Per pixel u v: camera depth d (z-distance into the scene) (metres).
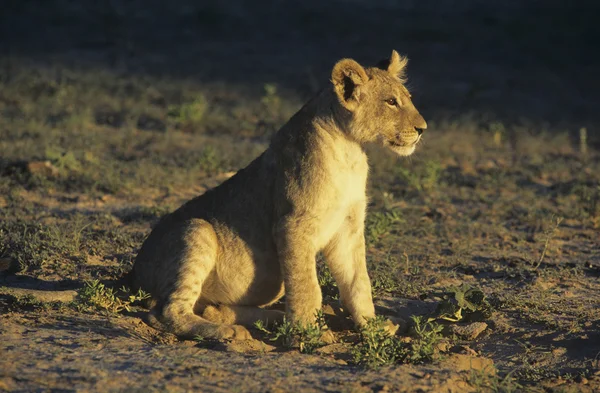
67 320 9.30
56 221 13.82
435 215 15.48
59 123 21.64
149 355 8.26
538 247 13.64
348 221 9.50
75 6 43.25
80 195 15.84
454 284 11.55
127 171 17.59
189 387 7.39
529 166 20.20
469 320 10.14
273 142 9.59
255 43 38.72
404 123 9.50
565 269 12.23
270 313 9.73
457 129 24.41
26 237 12.53
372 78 9.45
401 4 46.72
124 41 37.12
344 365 8.37
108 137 20.81
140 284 9.98
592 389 8.27
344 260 9.62
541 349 9.32
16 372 7.55
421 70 34.25
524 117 27.30
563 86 32.88
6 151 18.25
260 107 25.91
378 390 7.55
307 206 9.07
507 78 33.44
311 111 9.39
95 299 9.73
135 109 24.08
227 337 9.03
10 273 11.24
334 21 41.97
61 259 11.80
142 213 14.49
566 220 15.41
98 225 13.67
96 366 7.81
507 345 9.48
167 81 29.73
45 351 8.20
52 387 7.26
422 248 13.28
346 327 9.88
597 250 13.52
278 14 43.41
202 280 9.52
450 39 39.69
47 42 37.09
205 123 23.45
